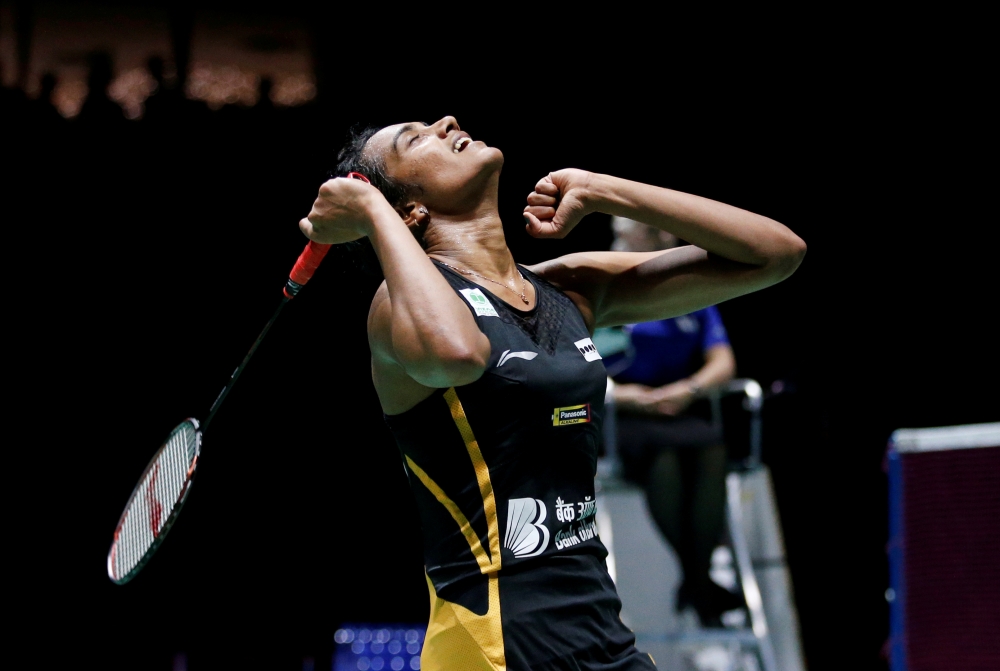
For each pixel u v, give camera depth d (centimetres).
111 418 874
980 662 495
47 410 868
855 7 898
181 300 888
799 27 909
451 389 263
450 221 297
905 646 504
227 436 884
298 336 896
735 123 927
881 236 913
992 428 502
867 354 906
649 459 622
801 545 875
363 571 873
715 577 682
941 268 902
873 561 862
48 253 879
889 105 904
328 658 843
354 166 322
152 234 888
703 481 622
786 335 928
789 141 923
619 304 326
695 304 321
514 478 264
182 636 841
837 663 846
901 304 907
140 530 354
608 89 935
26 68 942
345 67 942
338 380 898
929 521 509
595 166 931
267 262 894
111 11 942
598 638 265
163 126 898
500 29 940
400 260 255
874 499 876
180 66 942
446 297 250
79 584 844
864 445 889
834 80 911
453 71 938
